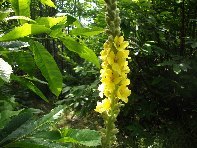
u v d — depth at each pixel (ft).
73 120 26.25
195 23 19.95
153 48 17.90
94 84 16.76
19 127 3.38
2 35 4.21
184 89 18.01
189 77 16.75
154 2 19.58
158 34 18.35
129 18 16.44
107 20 5.95
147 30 16.96
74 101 18.31
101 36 19.12
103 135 6.14
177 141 17.69
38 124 3.38
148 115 18.63
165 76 19.06
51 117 3.43
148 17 17.42
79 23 5.24
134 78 19.95
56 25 4.68
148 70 19.66
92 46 19.19
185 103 19.22
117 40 5.85
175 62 15.69
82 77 20.76
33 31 4.12
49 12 45.98
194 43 15.08
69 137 3.25
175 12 19.53
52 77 4.81
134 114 20.80
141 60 19.93
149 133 17.85
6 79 2.87
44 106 34.71
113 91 6.12
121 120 21.27
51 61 4.74
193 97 18.52
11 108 5.41
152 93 19.80
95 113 24.99
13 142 3.20
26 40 4.60
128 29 15.42
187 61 16.07
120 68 5.94
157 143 17.20
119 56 5.88
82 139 3.24
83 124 25.07
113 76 5.95
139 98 18.88
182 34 19.57
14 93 25.39
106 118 6.19
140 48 16.65
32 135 3.29
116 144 19.07
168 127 18.70
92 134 3.26
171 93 19.17
